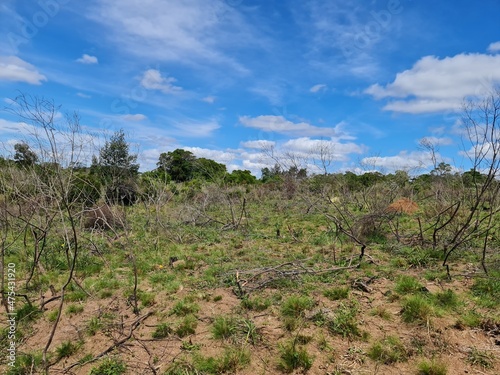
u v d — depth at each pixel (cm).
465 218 781
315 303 455
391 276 539
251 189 1680
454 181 927
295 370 333
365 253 671
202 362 348
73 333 419
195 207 1128
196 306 460
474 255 619
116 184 960
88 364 358
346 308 436
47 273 608
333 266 597
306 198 1124
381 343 363
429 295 454
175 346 383
